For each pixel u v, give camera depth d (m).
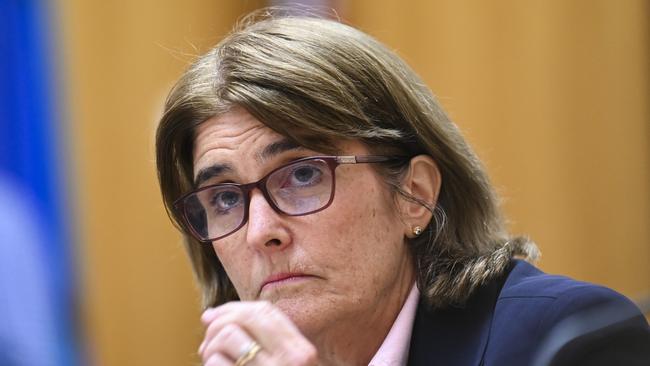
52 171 10.73
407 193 5.92
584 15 10.98
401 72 6.09
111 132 11.16
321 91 5.63
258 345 4.94
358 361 5.97
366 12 11.27
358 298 5.66
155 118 6.43
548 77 11.12
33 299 10.45
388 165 5.88
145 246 11.30
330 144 5.68
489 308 5.70
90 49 11.06
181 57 6.79
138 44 11.27
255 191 5.70
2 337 10.27
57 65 10.80
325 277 5.61
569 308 5.16
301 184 5.66
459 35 11.40
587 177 11.04
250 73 5.68
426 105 6.12
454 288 5.79
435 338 5.76
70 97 10.90
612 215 11.00
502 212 6.66
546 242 11.12
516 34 11.23
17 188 10.51
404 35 11.45
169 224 11.40
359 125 5.72
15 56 10.55
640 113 10.92
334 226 5.62
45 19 10.73
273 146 5.65
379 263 5.74
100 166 11.09
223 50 5.96
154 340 11.33
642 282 10.91
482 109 11.32
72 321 10.77
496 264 5.91
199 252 6.72
